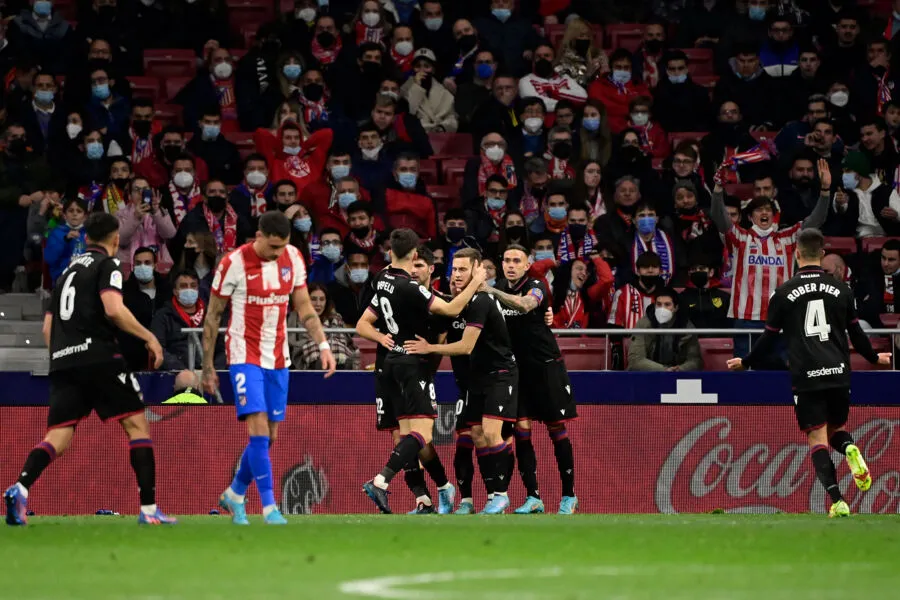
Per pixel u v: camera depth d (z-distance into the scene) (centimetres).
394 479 4891
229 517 3781
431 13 7194
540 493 4906
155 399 4916
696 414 4962
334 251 5547
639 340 5081
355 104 6788
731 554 2383
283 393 3172
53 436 3086
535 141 6650
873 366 5528
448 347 3841
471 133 6912
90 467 4909
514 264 4128
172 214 5991
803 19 7500
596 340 5381
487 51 7056
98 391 3077
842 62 7181
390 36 7188
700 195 6325
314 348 4988
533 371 4178
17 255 5959
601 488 4912
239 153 6531
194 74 7250
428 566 2159
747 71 7081
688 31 7638
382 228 6050
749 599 1738
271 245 3042
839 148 6612
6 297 5750
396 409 3928
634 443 4941
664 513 4759
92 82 6444
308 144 6266
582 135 6538
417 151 6450
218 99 6938
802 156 6366
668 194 6203
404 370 3859
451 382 4903
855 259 5834
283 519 3184
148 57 7269
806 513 4559
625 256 5866
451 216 5803
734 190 6575
